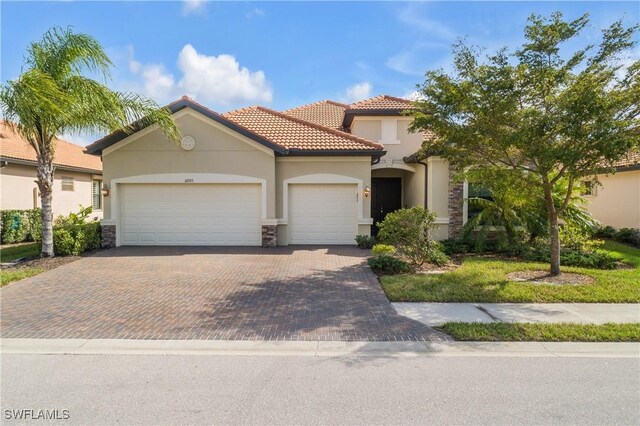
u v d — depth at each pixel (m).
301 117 22.45
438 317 7.34
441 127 9.56
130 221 15.37
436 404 4.33
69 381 4.91
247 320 7.20
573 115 8.19
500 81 8.77
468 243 14.62
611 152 7.95
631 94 8.33
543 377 5.01
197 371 5.19
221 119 14.75
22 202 18.89
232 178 15.10
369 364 5.41
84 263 12.05
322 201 15.80
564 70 8.90
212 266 11.68
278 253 13.81
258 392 4.61
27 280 10.02
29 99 11.07
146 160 15.08
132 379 4.96
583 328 6.62
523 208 13.43
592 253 12.19
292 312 7.64
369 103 19.28
